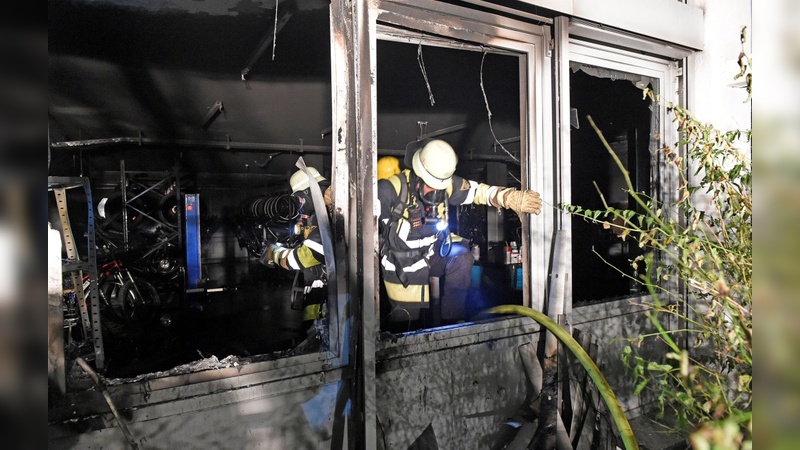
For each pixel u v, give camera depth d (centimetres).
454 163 226
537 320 183
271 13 264
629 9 239
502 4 208
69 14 264
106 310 466
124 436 139
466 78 358
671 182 275
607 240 395
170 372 149
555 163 225
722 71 268
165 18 275
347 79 176
